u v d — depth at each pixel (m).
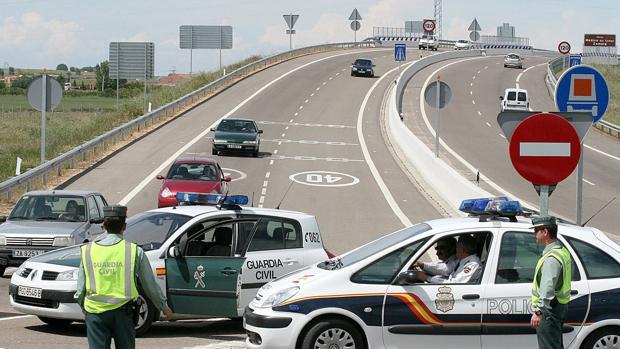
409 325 18.88
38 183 60.75
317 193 62.16
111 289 15.53
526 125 18.98
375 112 116.75
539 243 17.38
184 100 113.00
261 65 162.62
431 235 19.42
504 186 68.38
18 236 34.81
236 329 26.14
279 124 102.94
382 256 19.30
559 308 17.05
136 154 77.38
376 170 74.75
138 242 24.83
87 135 87.19
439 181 64.69
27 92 53.06
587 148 98.56
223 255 25.02
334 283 19.11
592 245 19.20
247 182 65.56
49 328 25.22
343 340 18.98
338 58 186.88
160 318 24.66
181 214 25.48
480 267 19.23
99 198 39.75
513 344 18.89
